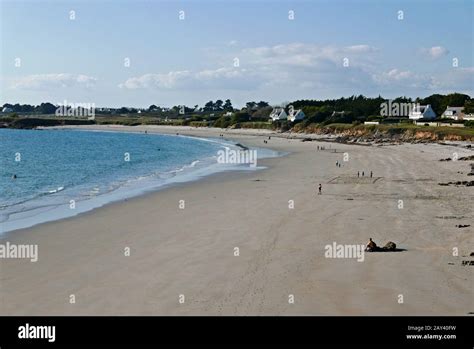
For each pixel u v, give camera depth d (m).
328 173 54.56
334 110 168.00
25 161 72.75
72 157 80.94
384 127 120.75
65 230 27.75
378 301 16.91
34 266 21.06
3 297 17.59
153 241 25.22
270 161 71.56
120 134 172.75
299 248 23.41
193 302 17.00
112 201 37.56
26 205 35.84
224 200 37.59
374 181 47.00
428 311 16.12
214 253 22.83
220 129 192.00
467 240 24.27
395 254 22.06
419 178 48.62
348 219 29.61
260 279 19.12
